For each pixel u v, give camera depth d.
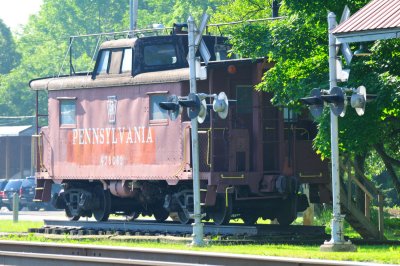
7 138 145.75
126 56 62.41
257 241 51.66
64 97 66.31
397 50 52.62
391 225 67.44
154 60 61.91
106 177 63.34
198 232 49.44
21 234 58.56
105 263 36.97
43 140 68.19
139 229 59.88
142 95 61.12
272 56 57.25
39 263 39.53
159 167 60.03
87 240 55.00
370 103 51.72
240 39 58.41
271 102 58.72
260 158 58.53
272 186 57.88
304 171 59.53
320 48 57.03
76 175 65.44
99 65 64.06
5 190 119.75
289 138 59.16
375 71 52.69
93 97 64.38
